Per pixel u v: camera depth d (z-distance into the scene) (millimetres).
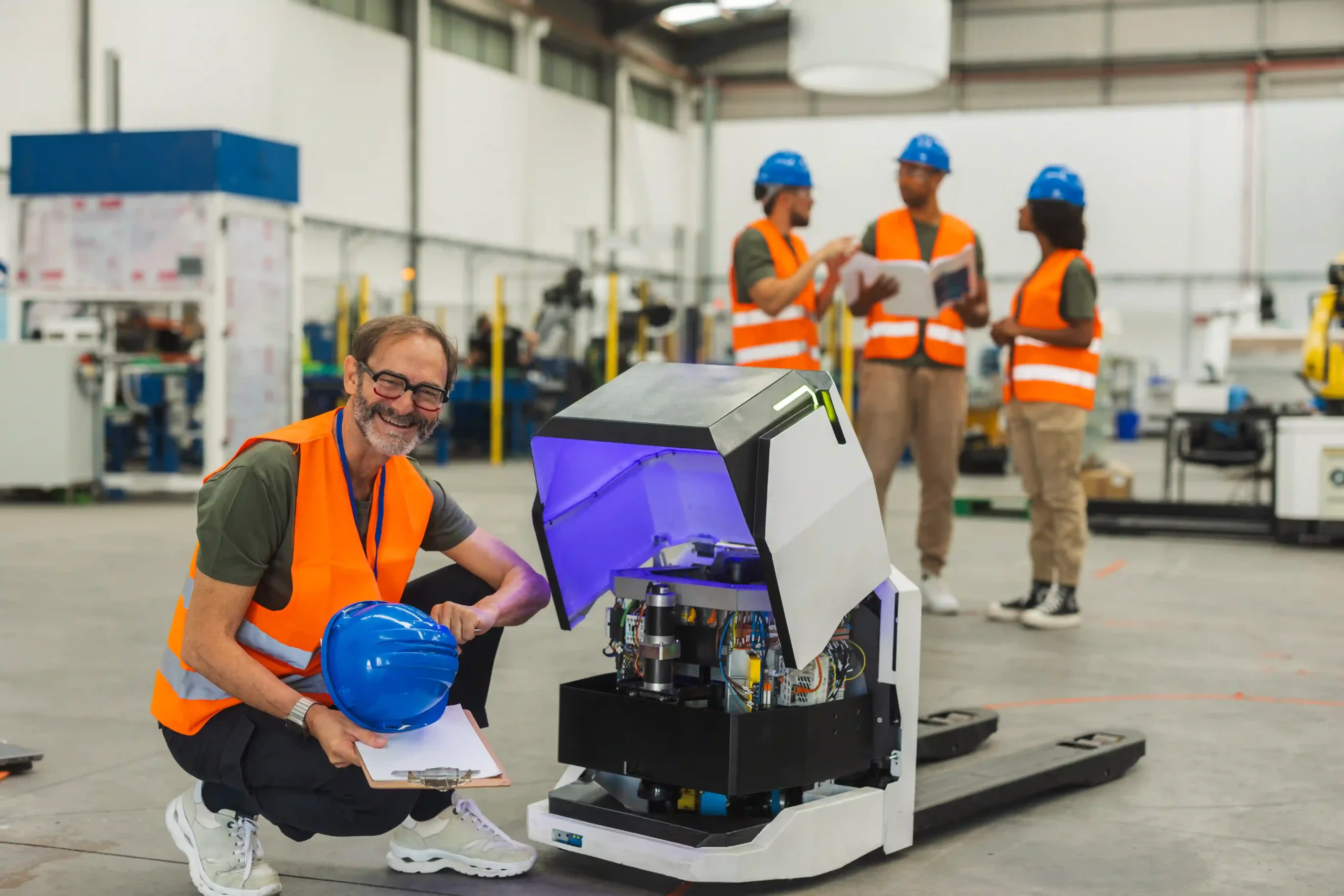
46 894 1955
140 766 2668
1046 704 3383
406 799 1852
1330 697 3484
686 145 23281
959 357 4652
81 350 8594
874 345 4617
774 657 1975
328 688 1702
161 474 9828
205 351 8445
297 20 14539
